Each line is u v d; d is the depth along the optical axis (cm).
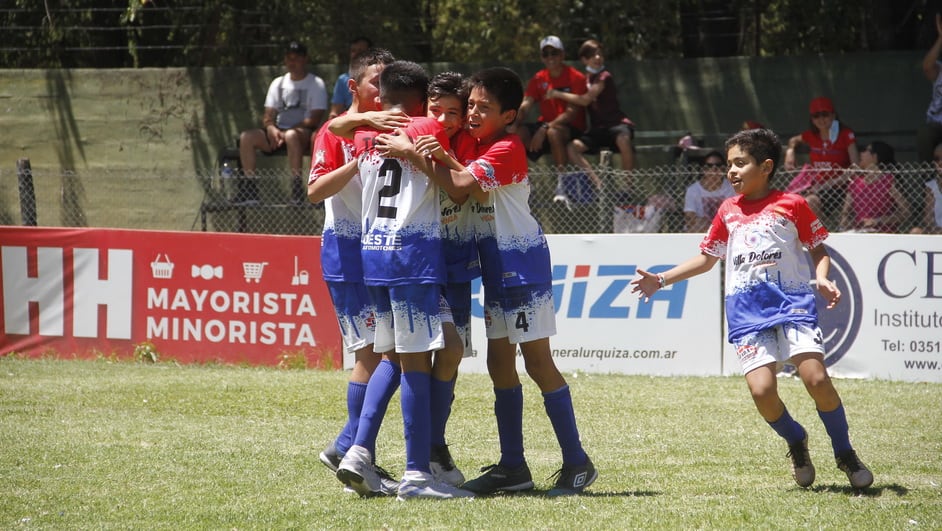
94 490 1992
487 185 1811
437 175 1792
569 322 3544
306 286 3634
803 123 4803
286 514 1770
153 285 3778
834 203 4031
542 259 1889
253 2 5366
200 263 3728
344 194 1956
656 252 3488
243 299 3691
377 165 1862
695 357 3472
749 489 1958
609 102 4475
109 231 3812
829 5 5144
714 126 4862
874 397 3017
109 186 5141
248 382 3300
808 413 2794
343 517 1738
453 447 2414
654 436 2511
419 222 1828
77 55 5588
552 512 1745
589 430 2586
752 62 4828
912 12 5097
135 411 2855
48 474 2127
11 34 5594
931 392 3105
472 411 2848
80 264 3850
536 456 2314
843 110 4778
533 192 4484
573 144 4425
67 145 5216
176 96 5119
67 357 3859
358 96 1998
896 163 4128
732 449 2361
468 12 5500
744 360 1911
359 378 1988
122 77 5156
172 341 3769
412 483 1864
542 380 1916
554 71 4488
